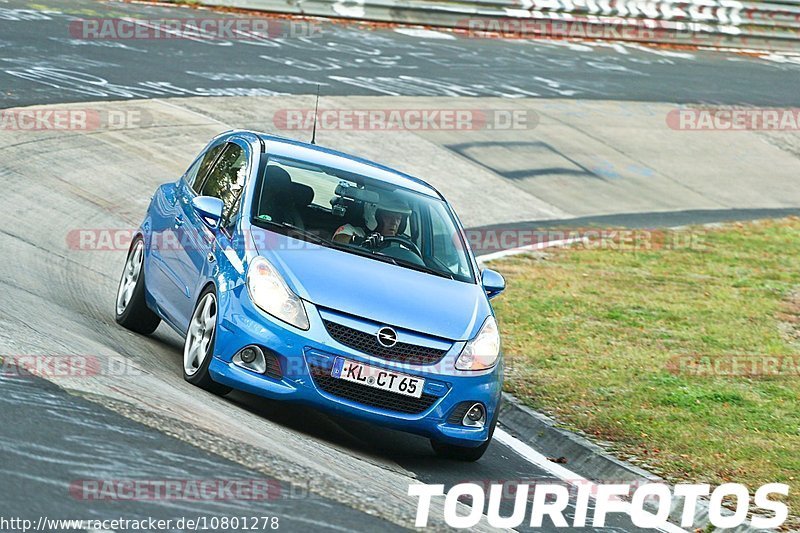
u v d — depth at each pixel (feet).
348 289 73.41
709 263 170.81
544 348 113.19
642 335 123.75
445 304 76.43
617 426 90.12
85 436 55.72
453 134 222.89
